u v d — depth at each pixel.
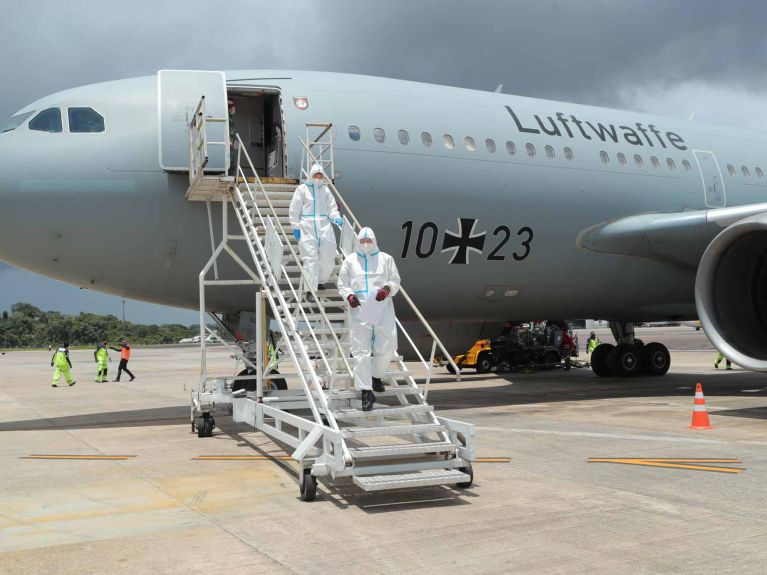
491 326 19.62
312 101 12.31
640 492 6.69
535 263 14.14
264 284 9.14
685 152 16.14
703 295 11.62
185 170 11.30
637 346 20.91
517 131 14.00
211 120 10.55
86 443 10.32
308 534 5.59
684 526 5.56
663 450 8.81
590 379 20.86
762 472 7.51
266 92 12.14
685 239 14.12
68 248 11.14
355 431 6.81
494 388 18.33
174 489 7.20
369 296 7.47
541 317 16.19
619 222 14.73
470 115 13.67
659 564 4.70
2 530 5.82
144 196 11.24
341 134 12.23
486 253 13.55
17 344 121.38
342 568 4.78
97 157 11.09
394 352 7.68
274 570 4.76
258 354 9.48
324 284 10.01
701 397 10.61
